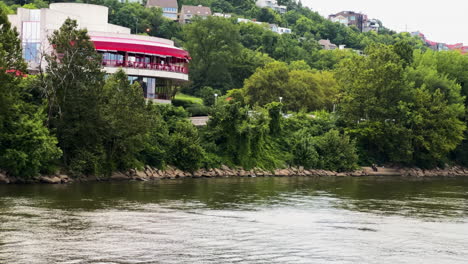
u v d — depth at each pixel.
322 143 107.00
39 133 65.00
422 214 53.84
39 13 100.12
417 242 40.59
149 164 81.81
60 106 71.12
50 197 54.66
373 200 63.94
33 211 46.41
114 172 75.81
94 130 71.12
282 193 67.00
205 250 35.81
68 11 107.75
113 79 78.56
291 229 43.59
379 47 123.75
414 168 120.44
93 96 71.06
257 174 93.69
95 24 109.69
